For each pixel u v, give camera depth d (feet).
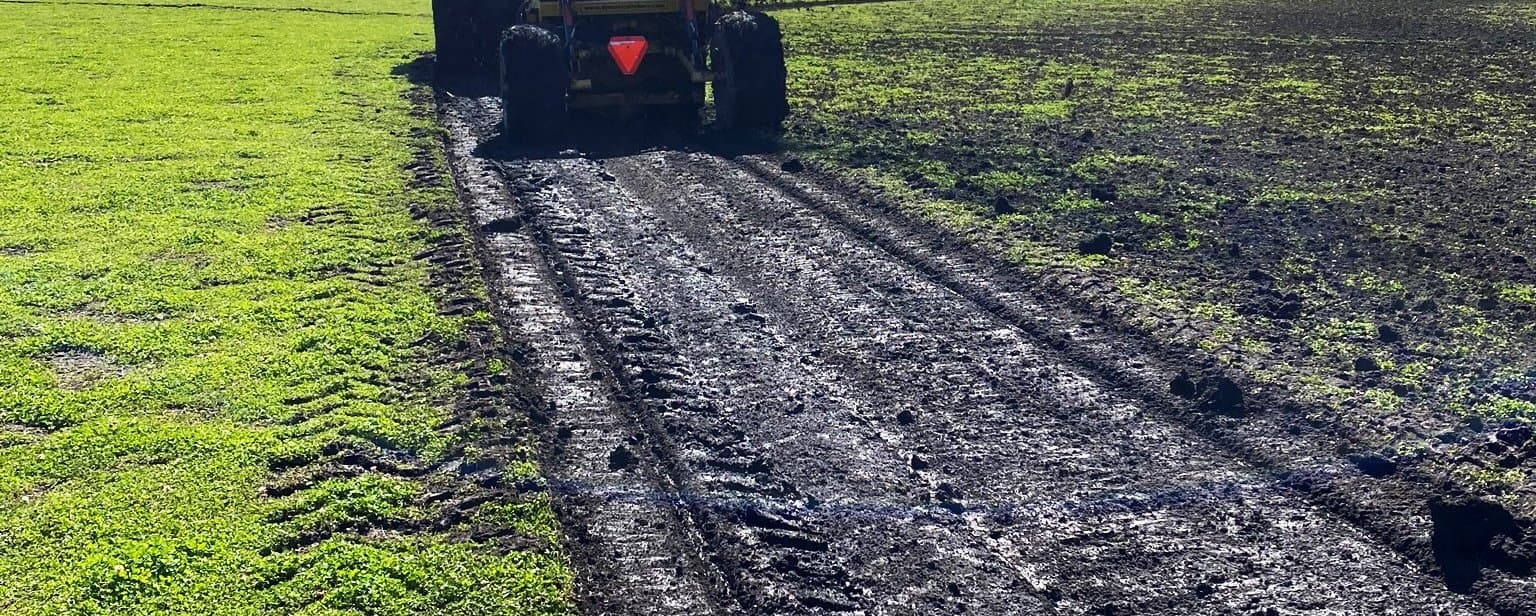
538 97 52.75
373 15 116.47
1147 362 29.27
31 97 68.59
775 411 27.25
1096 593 20.99
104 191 46.75
